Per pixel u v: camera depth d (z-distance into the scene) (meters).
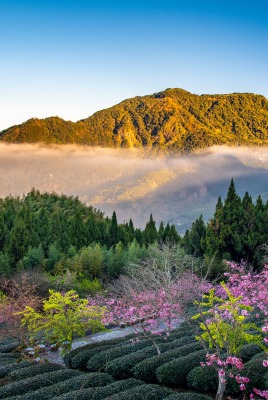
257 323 23.89
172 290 23.11
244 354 19.52
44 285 45.38
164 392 16.31
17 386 18.17
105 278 57.34
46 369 21.27
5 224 71.50
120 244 62.78
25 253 61.59
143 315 23.81
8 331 26.84
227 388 17.03
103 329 29.30
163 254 44.59
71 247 66.12
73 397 16.06
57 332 26.62
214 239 61.44
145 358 21.03
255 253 57.38
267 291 17.59
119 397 15.66
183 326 28.61
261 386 16.64
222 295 25.92
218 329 16.03
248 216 60.03
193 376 18.06
